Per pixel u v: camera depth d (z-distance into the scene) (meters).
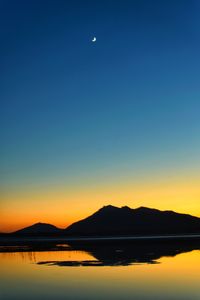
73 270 40.62
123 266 43.19
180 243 97.56
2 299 26.81
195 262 46.31
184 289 28.84
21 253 67.12
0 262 50.03
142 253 62.47
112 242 113.56
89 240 139.62
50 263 48.03
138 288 29.75
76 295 27.78
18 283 32.75
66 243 110.44
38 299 26.66
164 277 34.69
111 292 28.52
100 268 41.81
